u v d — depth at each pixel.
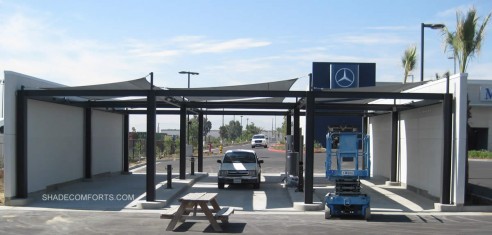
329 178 12.55
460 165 13.80
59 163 18.81
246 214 13.23
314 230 10.87
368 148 12.48
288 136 19.70
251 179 19.08
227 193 17.97
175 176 23.36
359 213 12.48
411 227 11.30
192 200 10.76
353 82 16.20
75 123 20.58
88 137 21.55
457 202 13.79
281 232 10.63
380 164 23.42
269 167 31.06
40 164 17.02
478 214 13.31
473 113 38.62
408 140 19.06
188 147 23.70
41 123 17.09
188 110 22.77
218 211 11.53
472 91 38.19
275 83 14.31
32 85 15.62
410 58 25.30
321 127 46.00
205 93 14.30
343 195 12.43
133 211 13.52
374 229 11.02
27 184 15.69
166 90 14.25
